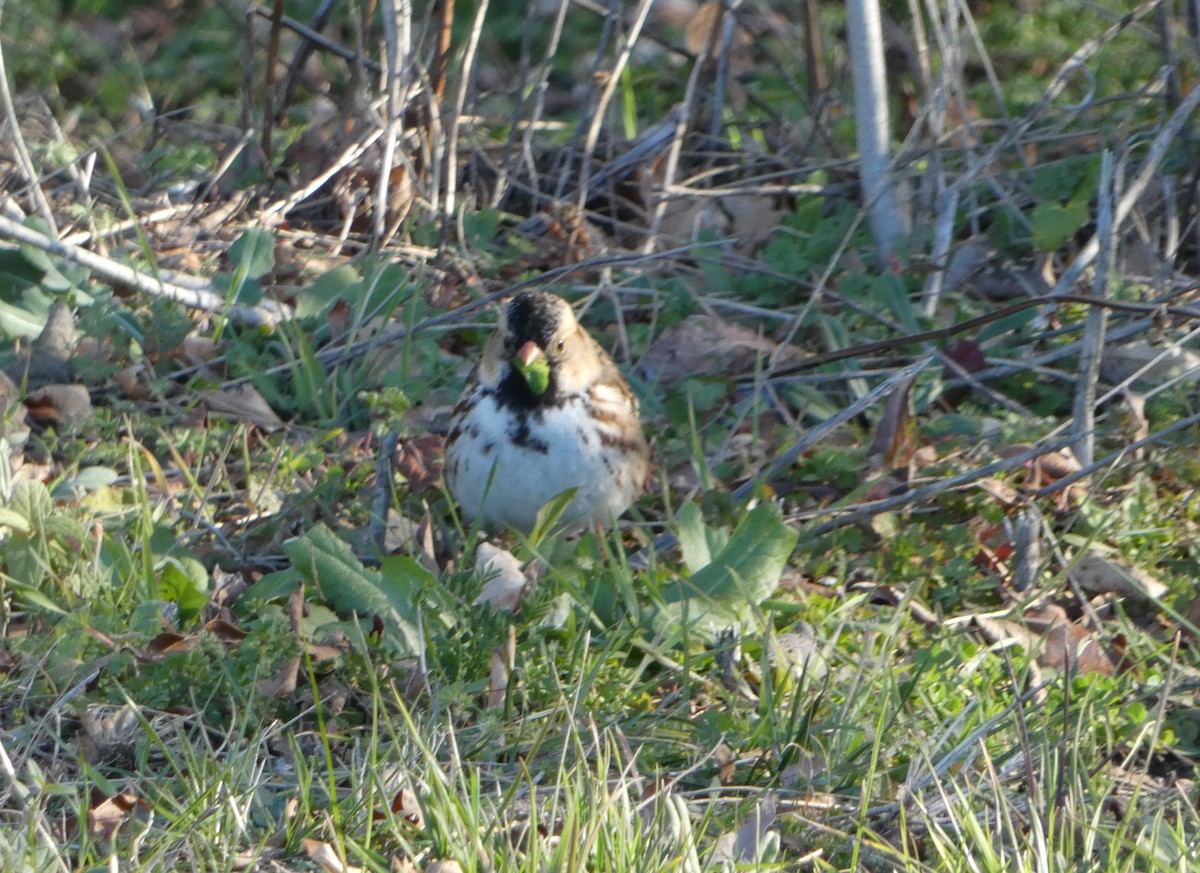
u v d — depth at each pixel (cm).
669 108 1588
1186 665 865
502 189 1344
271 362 1129
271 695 743
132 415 1036
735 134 1469
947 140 1329
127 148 1473
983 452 1043
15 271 1131
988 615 896
